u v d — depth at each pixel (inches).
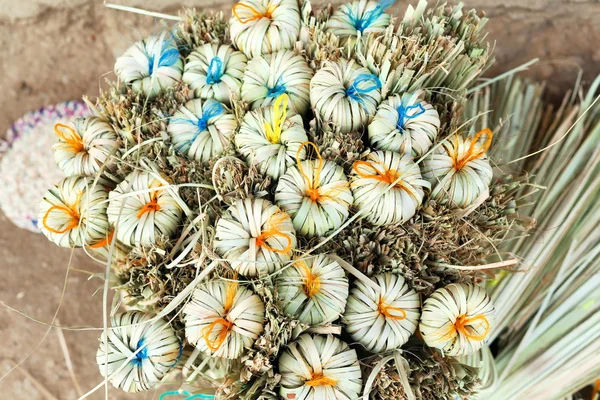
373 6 25.3
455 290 21.9
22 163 37.1
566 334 31.0
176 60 24.6
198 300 20.7
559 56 38.7
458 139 23.2
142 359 21.9
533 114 34.1
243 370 21.0
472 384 23.2
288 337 21.0
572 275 31.4
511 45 38.9
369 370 22.0
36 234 38.0
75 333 37.2
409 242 22.2
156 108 24.0
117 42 39.3
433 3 38.3
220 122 23.2
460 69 25.2
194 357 22.5
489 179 23.3
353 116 22.5
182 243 22.4
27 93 39.3
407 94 23.2
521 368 31.6
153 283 22.0
